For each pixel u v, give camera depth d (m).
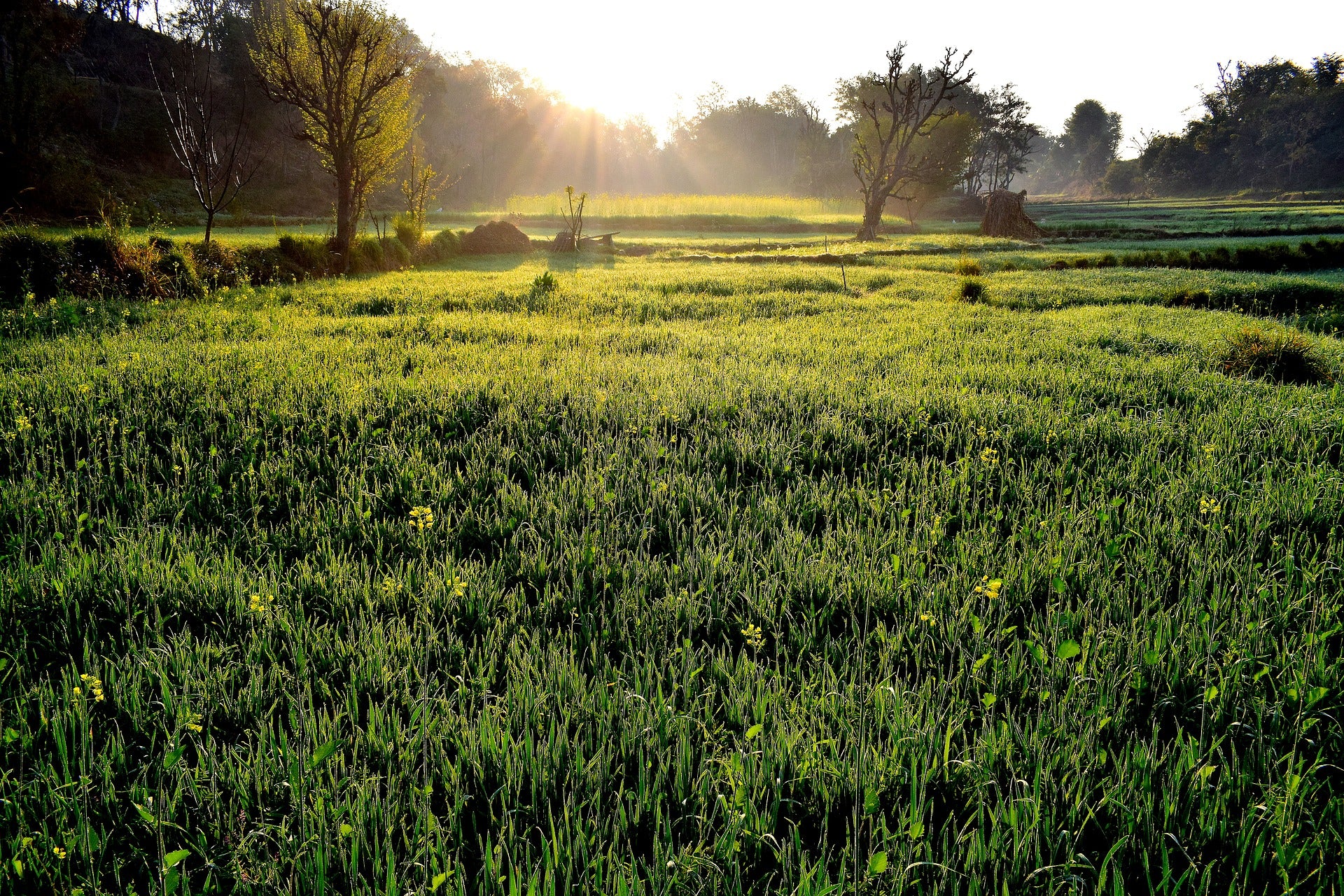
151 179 50.09
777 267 27.89
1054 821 2.31
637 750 2.62
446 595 3.64
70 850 2.12
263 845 2.18
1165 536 4.44
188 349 8.90
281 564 3.95
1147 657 2.96
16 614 3.38
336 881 2.11
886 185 49.88
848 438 6.33
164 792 2.31
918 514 4.86
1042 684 3.03
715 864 2.07
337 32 21.80
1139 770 2.47
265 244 20.19
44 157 32.59
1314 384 8.76
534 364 8.79
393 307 14.39
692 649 3.31
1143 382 8.38
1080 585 3.93
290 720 2.72
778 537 4.48
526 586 3.96
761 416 6.95
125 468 5.20
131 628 3.30
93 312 11.48
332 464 5.55
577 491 5.06
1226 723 2.82
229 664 3.09
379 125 24.03
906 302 16.88
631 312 14.66
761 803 2.42
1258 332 9.86
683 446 6.06
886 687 2.90
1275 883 2.14
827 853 2.21
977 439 6.32
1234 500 5.00
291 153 63.19
